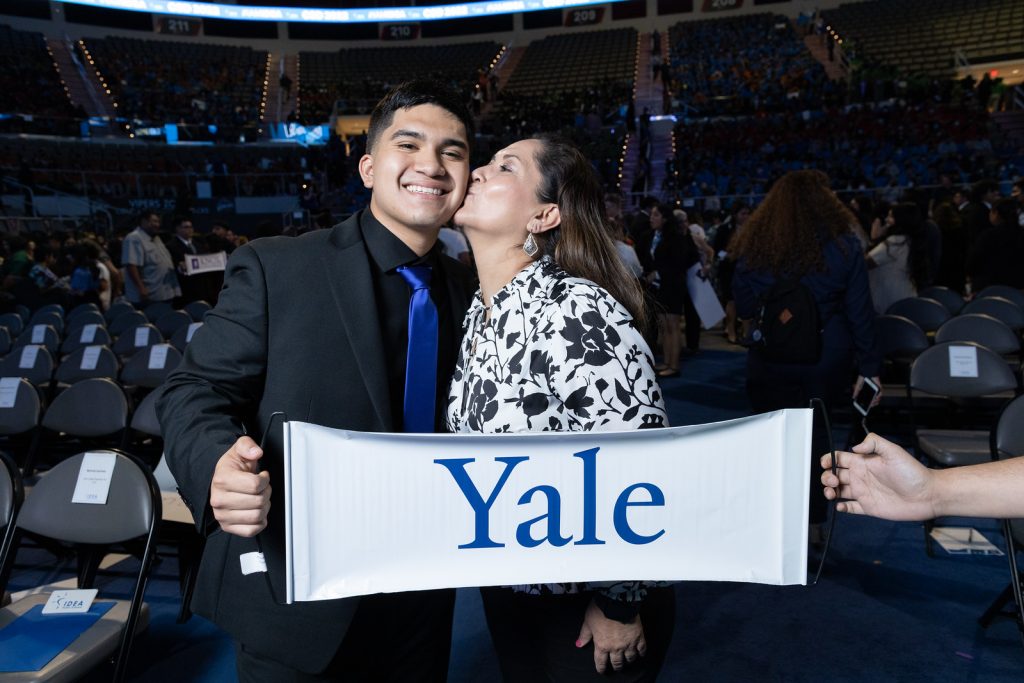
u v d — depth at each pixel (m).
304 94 26.28
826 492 1.11
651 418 1.19
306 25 29.41
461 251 4.90
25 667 1.87
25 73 22.72
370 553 1.08
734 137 19.25
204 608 1.34
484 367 1.31
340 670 1.35
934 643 2.58
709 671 2.44
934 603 2.85
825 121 18.94
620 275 1.37
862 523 3.60
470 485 1.10
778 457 1.11
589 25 28.84
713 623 2.75
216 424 1.18
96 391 3.59
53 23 25.91
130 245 6.95
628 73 26.09
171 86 25.09
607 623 1.24
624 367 1.19
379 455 1.08
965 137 17.05
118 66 24.98
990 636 2.62
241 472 1.02
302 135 20.88
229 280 1.31
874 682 2.37
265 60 28.41
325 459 1.06
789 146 18.09
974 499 1.06
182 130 20.30
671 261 6.59
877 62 21.66
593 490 1.11
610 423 1.18
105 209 15.09
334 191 17.78
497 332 1.31
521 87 27.00
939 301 5.71
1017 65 20.94
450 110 1.35
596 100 22.81
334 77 28.50
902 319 4.55
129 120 21.05
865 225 6.78
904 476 1.07
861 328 2.91
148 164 18.56
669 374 6.80
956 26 23.00
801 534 1.11
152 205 16.25
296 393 1.26
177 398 1.23
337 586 1.07
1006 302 5.03
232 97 25.42
